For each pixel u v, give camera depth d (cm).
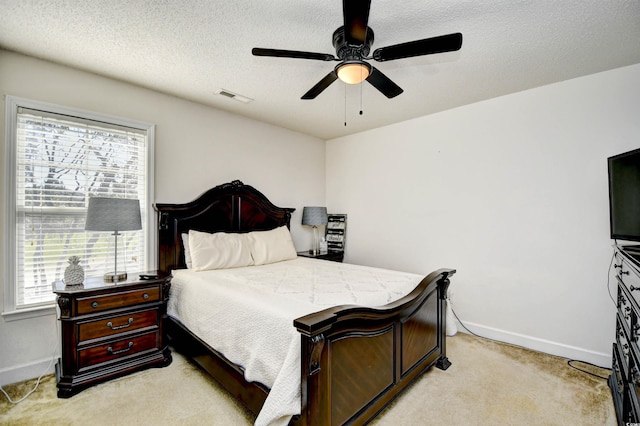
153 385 213
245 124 366
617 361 198
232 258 304
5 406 189
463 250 323
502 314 296
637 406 140
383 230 395
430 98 304
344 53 178
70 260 220
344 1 131
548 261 272
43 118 234
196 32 198
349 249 433
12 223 218
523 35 199
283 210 402
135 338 228
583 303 255
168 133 301
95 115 255
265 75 258
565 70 246
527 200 283
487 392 208
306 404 135
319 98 306
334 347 146
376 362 174
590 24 187
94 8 175
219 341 198
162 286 241
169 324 268
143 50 220
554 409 190
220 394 203
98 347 212
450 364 247
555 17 180
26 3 170
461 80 263
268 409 137
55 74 238
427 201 352
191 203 311
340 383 150
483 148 310
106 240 264
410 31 195
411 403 196
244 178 366
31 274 228
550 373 234
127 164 277
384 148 395
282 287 219
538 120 277
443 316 246
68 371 202
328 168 466
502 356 263
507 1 167
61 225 241
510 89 282
